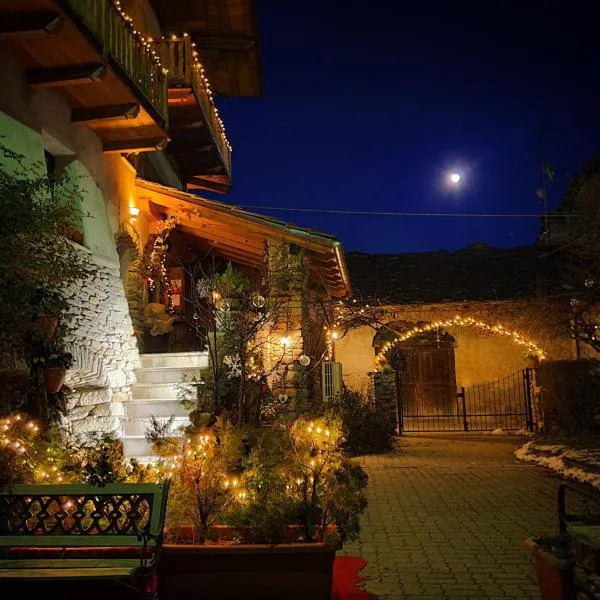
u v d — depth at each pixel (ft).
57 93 27.58
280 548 13.50
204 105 42.80
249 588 13.50
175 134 45.03
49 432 20.38
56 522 13.65
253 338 29.04
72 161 28.96
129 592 13.37
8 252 18.11
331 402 40.47
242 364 25.35
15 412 18.83
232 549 13.48
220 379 26.14
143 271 36.70
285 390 33.99
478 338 58.18
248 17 49.03
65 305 21.91
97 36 24.02
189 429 17.48
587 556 12.30
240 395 24.53
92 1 24.30
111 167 33.53
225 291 29.07
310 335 39.45
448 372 58.39
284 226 35.99
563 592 11.43
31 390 21.07
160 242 38.83
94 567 12.94
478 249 69.21
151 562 13.01
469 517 22.93
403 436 52.11
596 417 39.93
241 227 36.42
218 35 51.19
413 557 18.06
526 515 23.00
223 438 16.72
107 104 28.66
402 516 23.31
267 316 32.73
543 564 12.20
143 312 36.63
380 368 51.90
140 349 35.14
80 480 17.04
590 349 52.85
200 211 37.09
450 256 67.87
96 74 24.82
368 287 60.70
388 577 16.33
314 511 14.61
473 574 16.44
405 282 61.57
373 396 50.49
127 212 35.60
